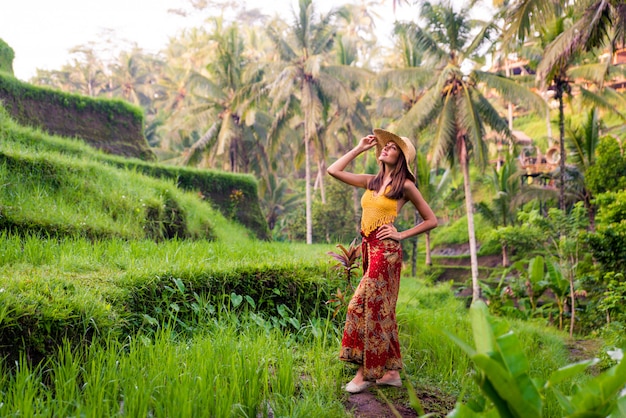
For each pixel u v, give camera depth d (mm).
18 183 8438
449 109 20094
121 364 3504
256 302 5586
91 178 9773
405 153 4020
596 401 1986
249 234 17562
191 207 12078
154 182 11586
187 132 41188
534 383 2219
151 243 7449
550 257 16438
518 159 34688
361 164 40344
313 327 5000
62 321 3742
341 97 27766
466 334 6270
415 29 20062
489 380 2057
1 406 2863
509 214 29094
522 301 17375
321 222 32812
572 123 40156
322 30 27859
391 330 4023
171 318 4906
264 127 35406
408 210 28469
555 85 21484
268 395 3600
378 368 3963
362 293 4027
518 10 11820
